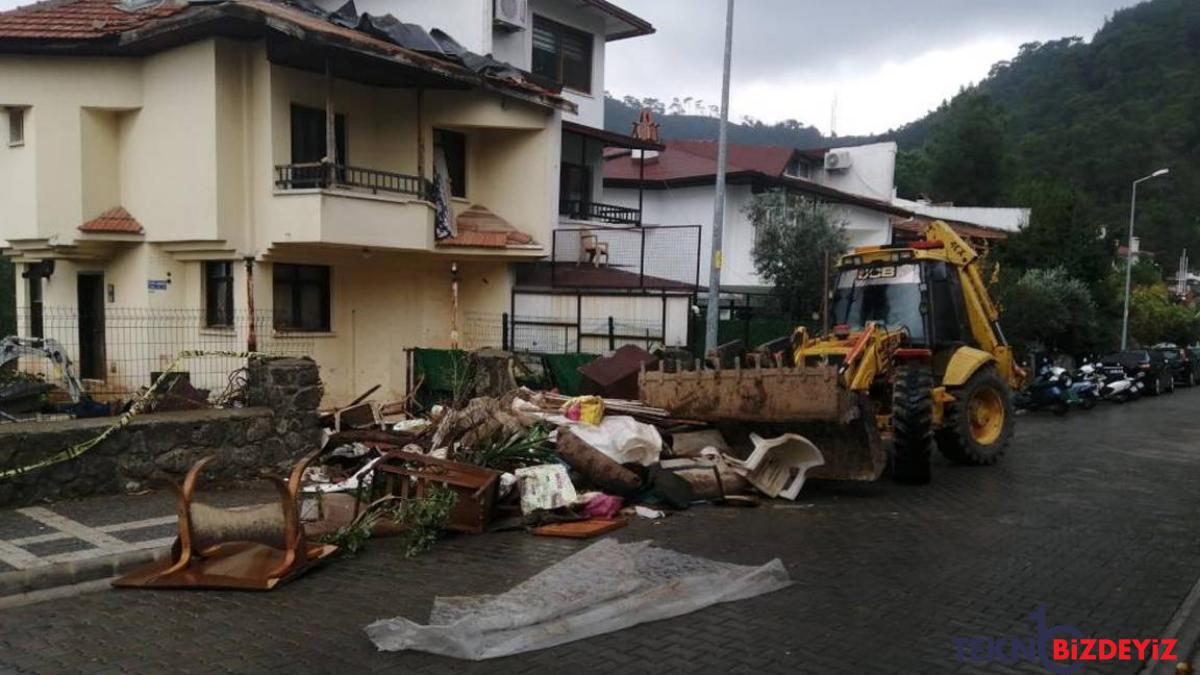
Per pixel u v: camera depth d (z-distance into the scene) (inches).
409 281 708.7
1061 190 1476.4
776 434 406.3
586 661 198.5
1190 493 419.8
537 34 881.5
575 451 364.8
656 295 672.4
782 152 1261.1
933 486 425.7
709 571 261.7
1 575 244.1
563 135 847.1
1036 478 455.5
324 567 273.1
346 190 585.6
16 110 609.3
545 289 715.4
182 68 585.3
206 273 623.8
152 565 263.1
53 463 330.6
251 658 198.8
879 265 502.9
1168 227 2753.4
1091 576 274.7
